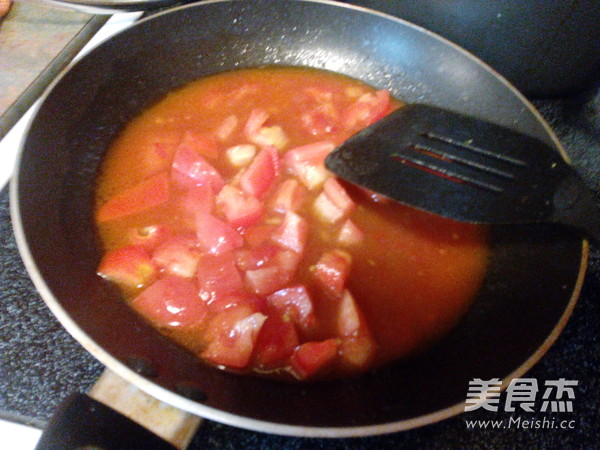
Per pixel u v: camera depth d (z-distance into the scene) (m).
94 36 0.42
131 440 0.21
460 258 0.31
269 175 0.33
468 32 0.37
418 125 0.32
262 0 0.38
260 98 0.39
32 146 0.29
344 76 0.40
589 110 0.40
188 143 0.35
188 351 0.26
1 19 0.42
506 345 0.25
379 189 0.29
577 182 0.29
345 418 0.22
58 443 0.20
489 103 0.35
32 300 0.29
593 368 0.28
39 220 0.27
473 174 0.30
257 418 0.21
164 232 0.31
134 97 0.36
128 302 0.28
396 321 0.29
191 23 0.38
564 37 0.35
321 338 0.28
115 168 0.34
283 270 0.29
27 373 0.27
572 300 0.25
